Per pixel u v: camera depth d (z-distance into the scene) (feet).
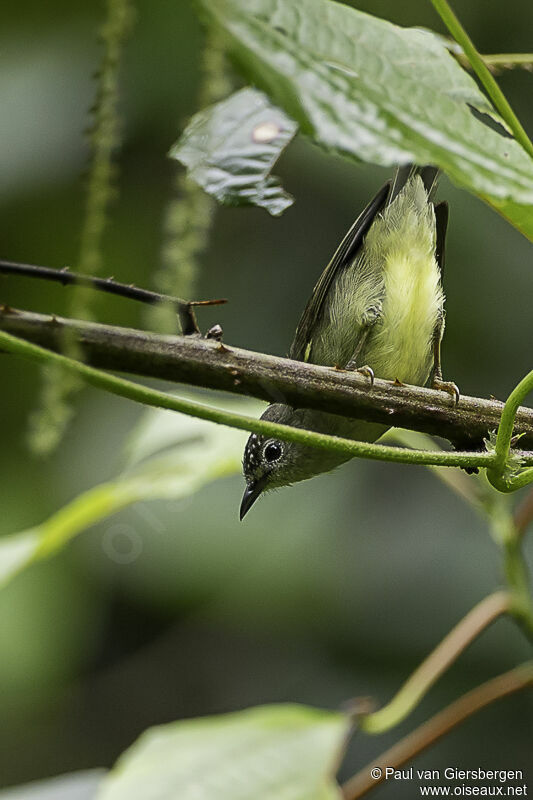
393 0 26.66
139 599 32.76
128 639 34.50
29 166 25.46
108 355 11.55
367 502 32.17
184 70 19.53
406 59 9.43
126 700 36.52
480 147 9.17
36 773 35.91
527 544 27.53
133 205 30.73
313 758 14.17
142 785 13.82
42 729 36.37
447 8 10.16
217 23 7.95
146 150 28.89
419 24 28.60
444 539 31.22
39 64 20.92
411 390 13.70
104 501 17.54
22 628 30.91
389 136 8.57
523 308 32.14
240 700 35.35
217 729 14.64
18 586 31.17
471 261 31.65
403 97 9.04
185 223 9.15
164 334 11.80
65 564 31.86
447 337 32.89
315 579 31.55
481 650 30.76
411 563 31.19
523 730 31.12
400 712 15.33
